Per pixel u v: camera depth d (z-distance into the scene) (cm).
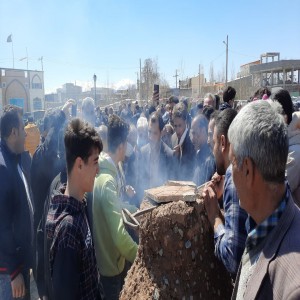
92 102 674
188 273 196
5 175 292
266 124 123
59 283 177
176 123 488
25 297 311
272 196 124
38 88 4306
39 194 343
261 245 125
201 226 202
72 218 185
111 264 266
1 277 292
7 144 303
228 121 210
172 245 195
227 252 176
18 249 299
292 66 4034
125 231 249
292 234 114
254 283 115
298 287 99
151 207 205
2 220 289
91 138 191
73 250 180
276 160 121
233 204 175
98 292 200
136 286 203
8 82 4019
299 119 296
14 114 306
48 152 338
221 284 212
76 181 193
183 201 204
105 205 253
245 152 125
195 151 468
